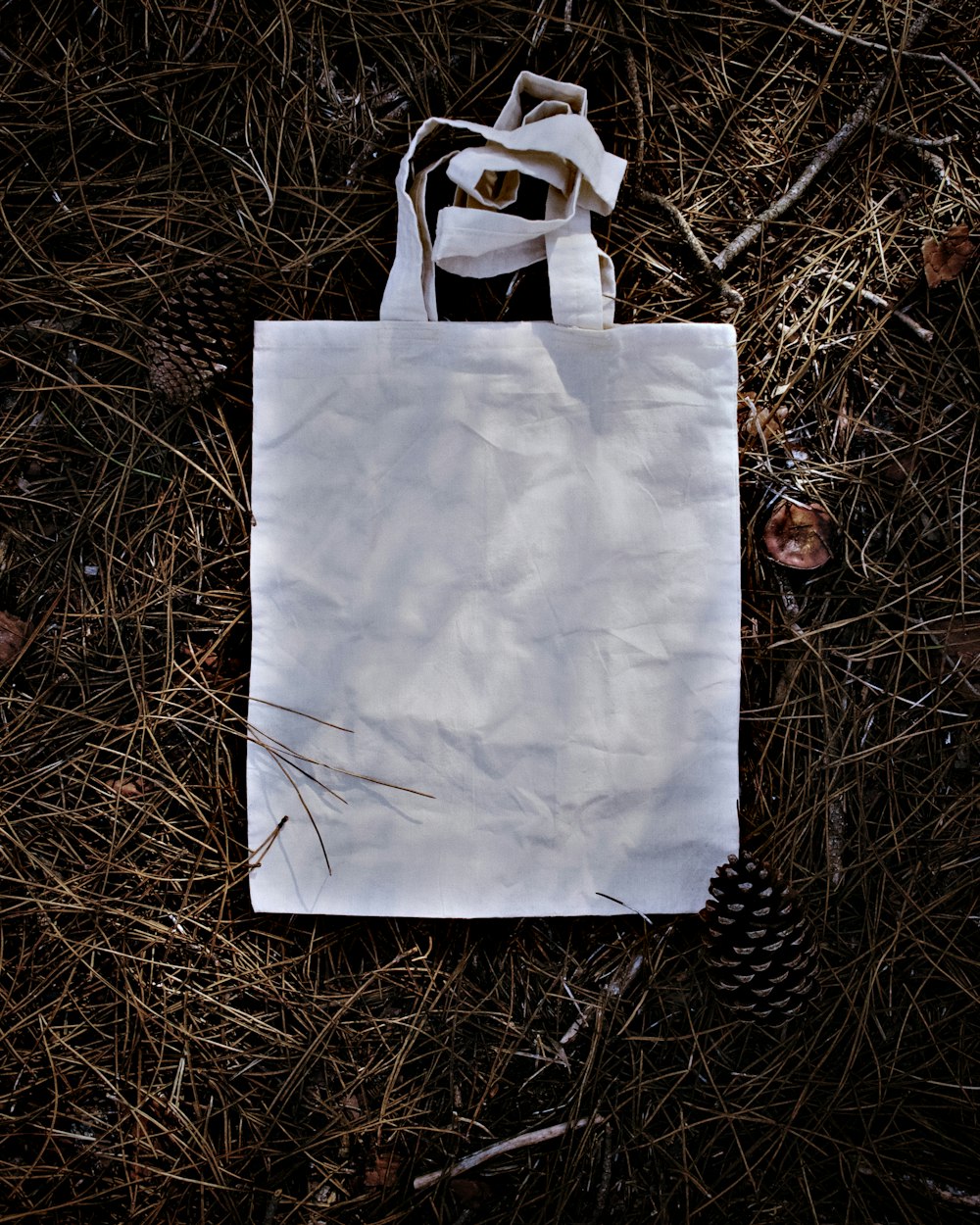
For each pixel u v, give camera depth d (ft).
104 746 3.05
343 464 2.81
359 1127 3.04
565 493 2.83
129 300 3.04
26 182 3.03
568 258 2.73
